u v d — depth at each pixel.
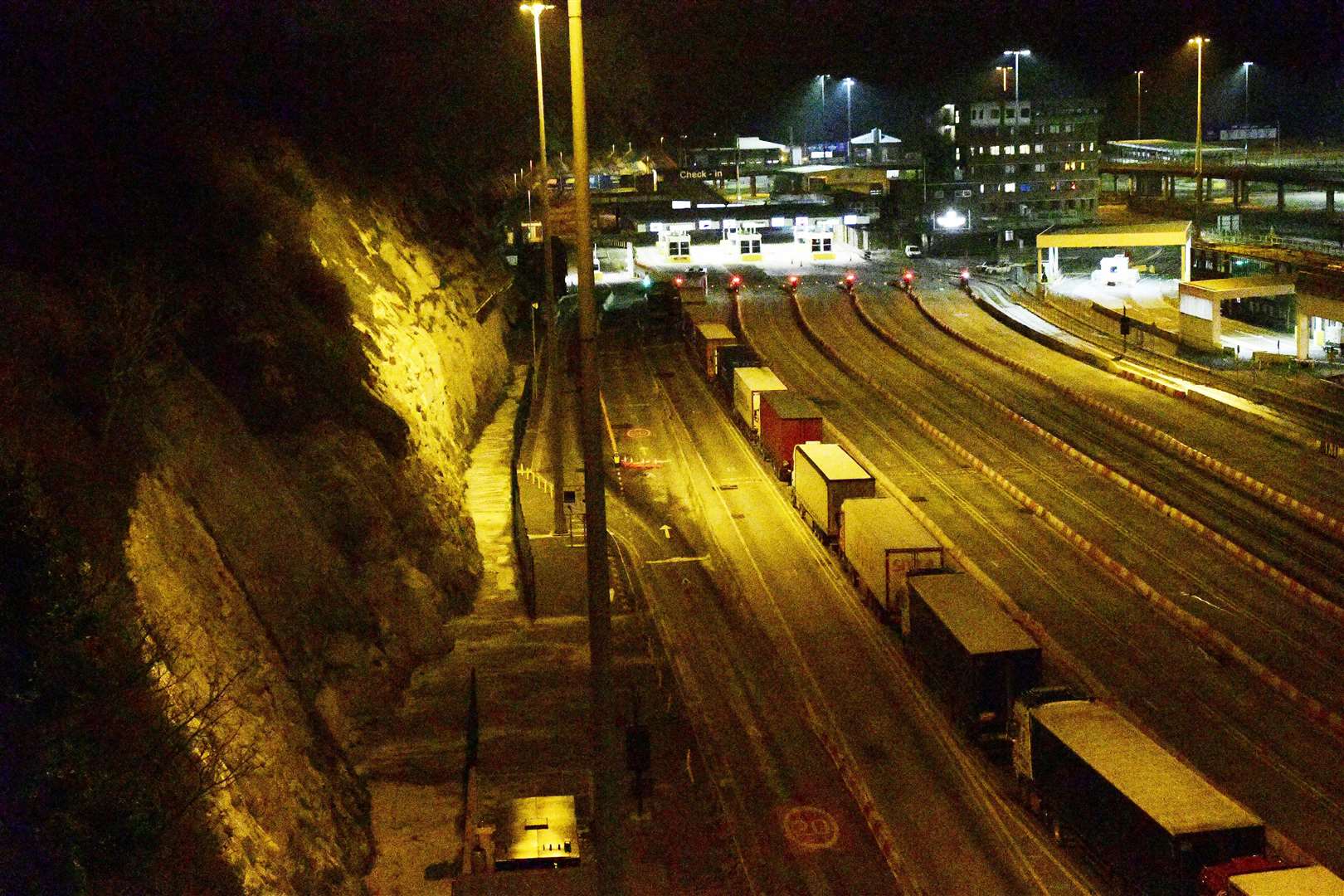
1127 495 50.16
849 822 26.33
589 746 29.12
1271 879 19.33
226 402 31.47
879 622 37.62
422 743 29.12
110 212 34.22
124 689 17.22
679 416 65.50
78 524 20.05
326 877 21.73
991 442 58.88
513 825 23.78
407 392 45.28
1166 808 21.61
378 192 61.44
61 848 14.10
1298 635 36.09
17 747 14.68
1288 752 29.34
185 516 24.98
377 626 32.16
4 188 31.58
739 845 25.36
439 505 40.12
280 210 45.44
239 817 19.61
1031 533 46.06
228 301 35.25
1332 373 69.12
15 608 15.80
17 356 23.17
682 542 45.94
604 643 16.62
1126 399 65.50
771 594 40.38
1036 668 29.00
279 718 24.06
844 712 31.66
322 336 39.84
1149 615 38.03
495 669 33.38
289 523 30.38
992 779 28.11
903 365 77.44
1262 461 53.56
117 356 25.64
